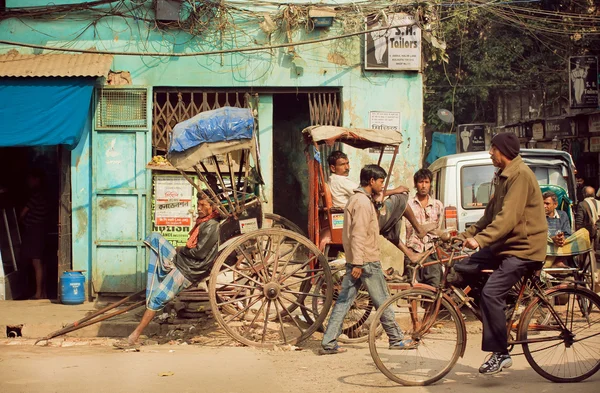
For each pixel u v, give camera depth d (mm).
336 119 10758
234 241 7938
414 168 10742
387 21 10602
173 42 10578
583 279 9125
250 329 8305
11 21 10492
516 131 23828
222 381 6098
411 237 8680
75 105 9828
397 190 8094
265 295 8016
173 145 7980
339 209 8336
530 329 6137
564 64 22188
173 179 10305
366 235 7219
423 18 10688
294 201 12500
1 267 10492
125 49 10531
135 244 10391
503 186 5969
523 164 5984
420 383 5965
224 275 9117
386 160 10719
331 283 7988
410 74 10758
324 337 7449
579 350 6227
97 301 10367
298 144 12414
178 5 10430
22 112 9750
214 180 8758
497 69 22891
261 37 10617
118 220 10438
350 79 10680
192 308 9055
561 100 22359
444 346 6145
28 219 10891
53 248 11586
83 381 6070
